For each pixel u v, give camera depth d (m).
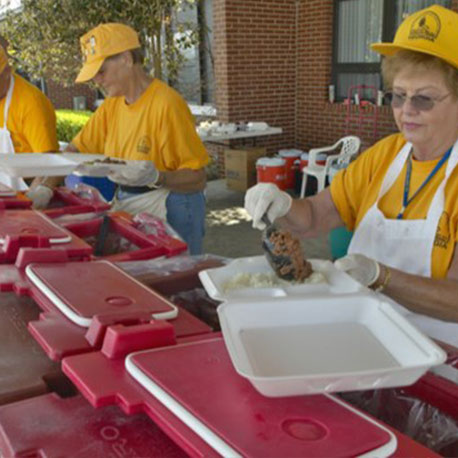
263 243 1.24
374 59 7.02
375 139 6.95
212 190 7.08
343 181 1.73
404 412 0.89
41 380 0.92
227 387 0.77
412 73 1.35
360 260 1.28
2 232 1.51
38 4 6.28
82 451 0.74
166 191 2.47
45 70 6.88
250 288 1.14
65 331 0.99
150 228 1.86
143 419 0.81
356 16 7.09
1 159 2.38
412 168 1.55
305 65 7.71
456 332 1.46
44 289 1.16
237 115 7.50
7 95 2.65
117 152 2.63
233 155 6.96
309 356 0.85
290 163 6.84
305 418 0.70
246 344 0.88
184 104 2.48
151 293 1.14
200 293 1.41
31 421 0.80
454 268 1.45
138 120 2.48
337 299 0.98
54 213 2.03
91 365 0.86
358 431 0.68
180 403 0.73
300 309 0.95
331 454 0.64
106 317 0.97
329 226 1.78
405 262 1.54
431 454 0.67
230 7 7.07
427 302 1.28
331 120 7.51
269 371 0.81
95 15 5.97
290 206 1.57
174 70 6.94
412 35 1.32
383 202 1.61
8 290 1.26
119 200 2.57
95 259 1.48
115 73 2.40
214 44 7.45
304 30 7.59
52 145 2.76
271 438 0.66
